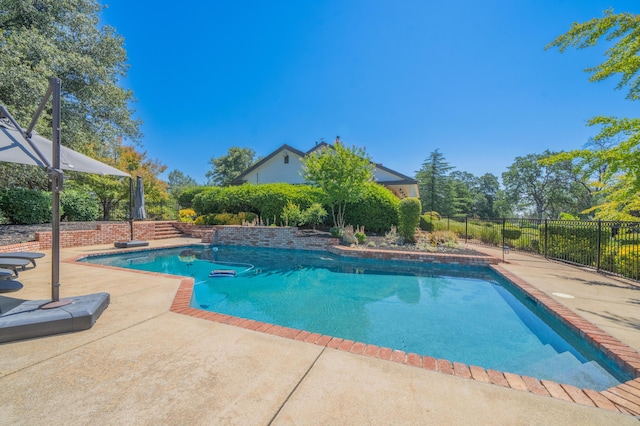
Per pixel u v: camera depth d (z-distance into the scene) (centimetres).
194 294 632
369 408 203
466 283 745
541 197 4294
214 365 256
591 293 541
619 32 662
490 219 1172
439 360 279
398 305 584
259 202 1617
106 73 1345
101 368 246
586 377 320
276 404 204
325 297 631
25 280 545
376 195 1490
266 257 1085
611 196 960
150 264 935
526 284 610
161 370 245
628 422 199
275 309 557
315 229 1491
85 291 483
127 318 365
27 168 1036
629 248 677
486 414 201
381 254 984
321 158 1265
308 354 282
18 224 1104
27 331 293
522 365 352
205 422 184
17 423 179
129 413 191
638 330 368
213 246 1326
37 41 1014
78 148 1322
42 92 937
